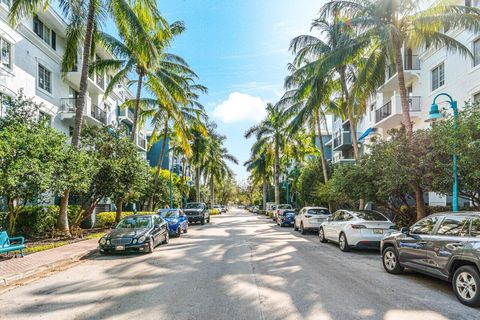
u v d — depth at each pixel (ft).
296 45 75.20
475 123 29.40
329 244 48.80
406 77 75.15
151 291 23.45
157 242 45.16
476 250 19.15
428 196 69.62
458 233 21.59
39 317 18.40
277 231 71.56
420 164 37.01
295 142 130.41
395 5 49.80
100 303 20.79
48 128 44.50
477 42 55.31
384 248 29.81
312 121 91.61
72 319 18.01
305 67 72.74
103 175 59.11
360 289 23.50
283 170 177.37
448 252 21.39
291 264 33.06
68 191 53.31
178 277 27.76
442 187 36.96
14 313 19.13
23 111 47.14
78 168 46.01
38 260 34.27
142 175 64.95
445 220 23.29
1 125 43.91
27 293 23.48
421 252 24.27
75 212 65.26
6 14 58.59
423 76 70.90
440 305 19.86
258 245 47.80
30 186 38.17
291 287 24.13
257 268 31.14
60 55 77.97
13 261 33.81
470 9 48.14
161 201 113.50
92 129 64.18
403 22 52.03
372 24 51.49
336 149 129.90
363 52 60.29
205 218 99.91
